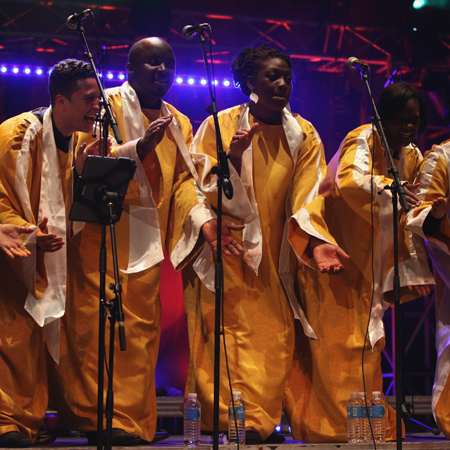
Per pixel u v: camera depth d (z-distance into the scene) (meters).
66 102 8.27
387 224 9.18
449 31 22.98
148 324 8.72
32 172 8.36
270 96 9.32
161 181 9.09
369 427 9.19
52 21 22.05
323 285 9.72
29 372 8.16
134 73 9.22
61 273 8.34
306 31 23.62
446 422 9.73
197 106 22.44
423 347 21.64
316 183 9.55
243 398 8.79
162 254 8.84
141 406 8.48
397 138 9.90
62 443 9.80
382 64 23.64
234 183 8.79
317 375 9.53
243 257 9.18
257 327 9.13
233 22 23.22
